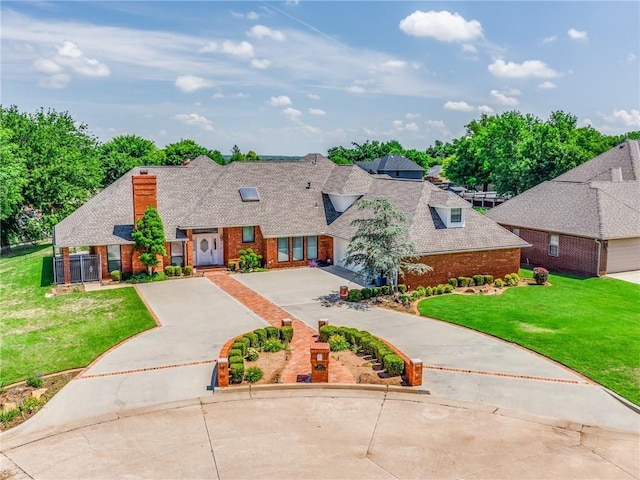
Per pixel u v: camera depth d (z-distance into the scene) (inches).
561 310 985.5
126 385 659.4
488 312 970.1
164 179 1448.1
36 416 579.5
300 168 1578.5
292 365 710.5
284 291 1138.7
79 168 1907.0
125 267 1256.8
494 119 2847.0
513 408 595.5
